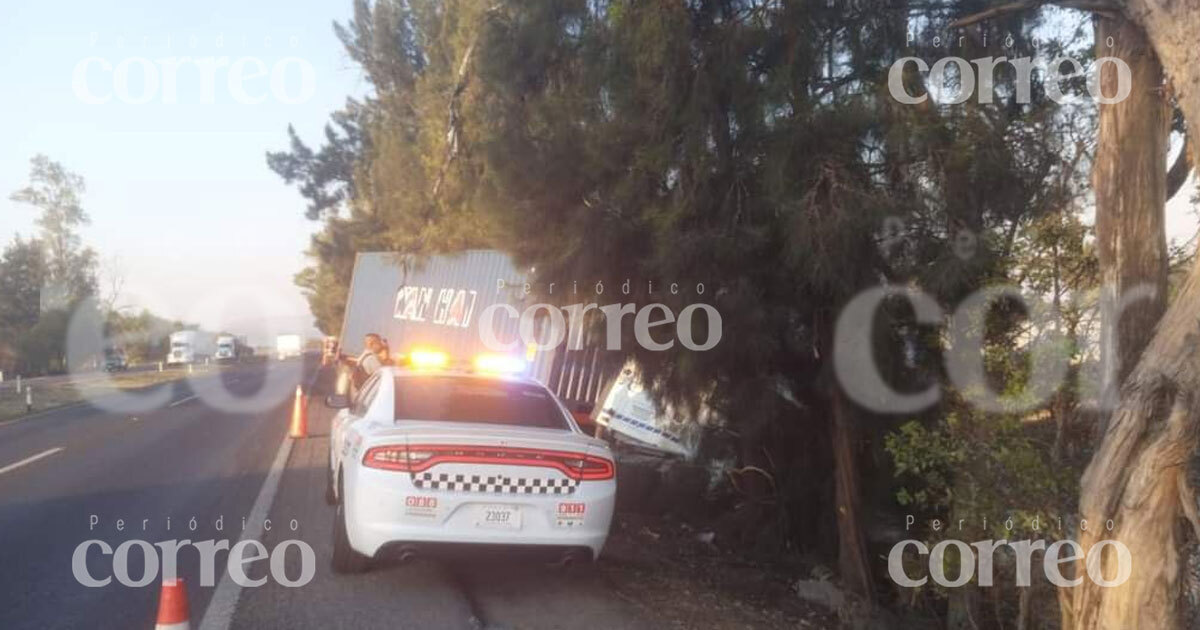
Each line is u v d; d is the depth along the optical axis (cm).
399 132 2425
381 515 668
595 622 677
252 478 1241
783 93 753
